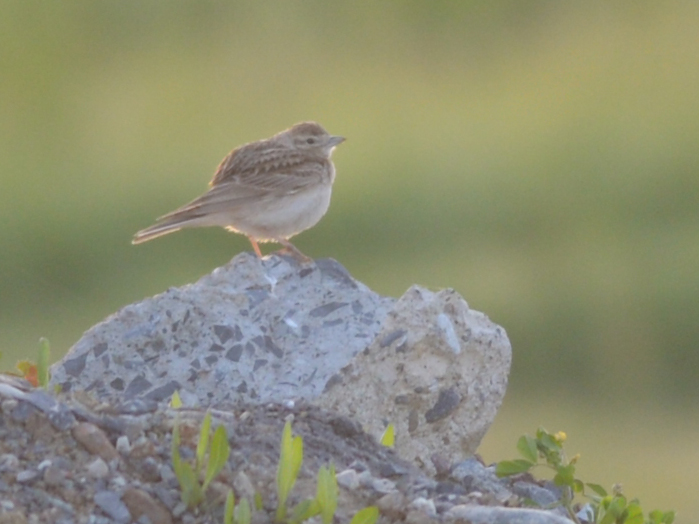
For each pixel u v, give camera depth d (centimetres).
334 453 662
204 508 585
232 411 684
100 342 783
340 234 2089
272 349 786
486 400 778
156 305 790
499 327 788
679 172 2142
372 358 764
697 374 1773
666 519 692
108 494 585
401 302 776
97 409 638
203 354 777
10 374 757
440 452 774
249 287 822
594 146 2189
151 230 1050
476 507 615
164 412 644
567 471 687
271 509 587
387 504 608
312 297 816
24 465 594
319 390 764
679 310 1811
